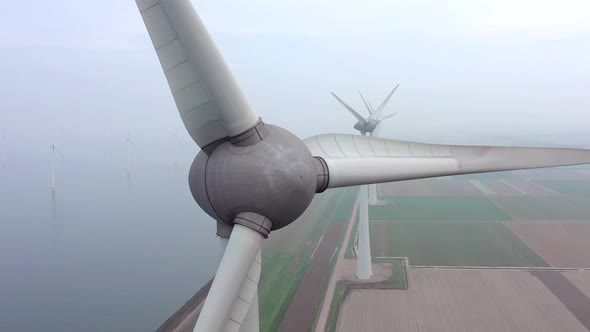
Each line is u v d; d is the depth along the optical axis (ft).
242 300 35.27
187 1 31.14
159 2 31.45
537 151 44.75
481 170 44.52
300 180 34.37
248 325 41.78
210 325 32.81
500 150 44.80
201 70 33.01
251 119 34.76
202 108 34.60
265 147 34.50
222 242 38.58
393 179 43.24
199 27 31.86
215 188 34.91
